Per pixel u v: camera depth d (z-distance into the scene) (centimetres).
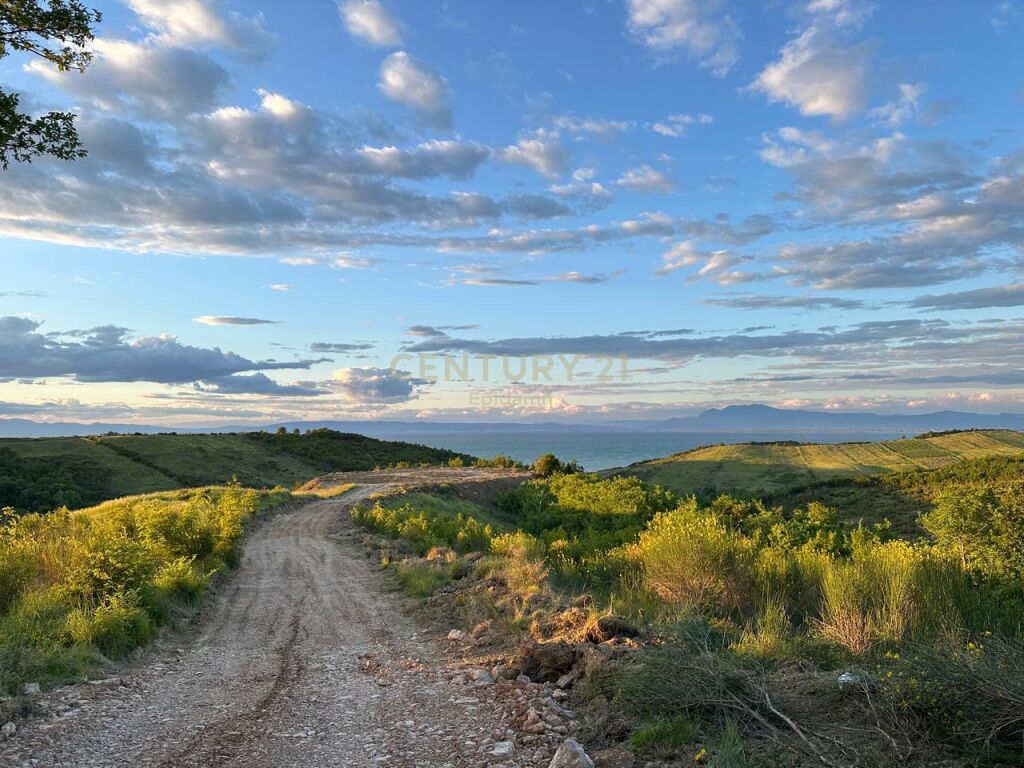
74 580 1059
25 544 1305
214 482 8856
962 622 782
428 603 1282
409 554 2250
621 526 3875
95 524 1706
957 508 1669
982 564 1438
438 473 8356
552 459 8894
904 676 445
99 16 989
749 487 10744
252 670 819
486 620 1022
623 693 531
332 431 13738
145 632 942
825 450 13475
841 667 607
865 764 371
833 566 1058
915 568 902
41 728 561
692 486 11306
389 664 826
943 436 13788
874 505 6241
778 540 2103
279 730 567
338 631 1084
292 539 2894
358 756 498
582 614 873
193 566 1659
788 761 390
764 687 505
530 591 1165
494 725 549
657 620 842
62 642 831
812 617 906
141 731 566
